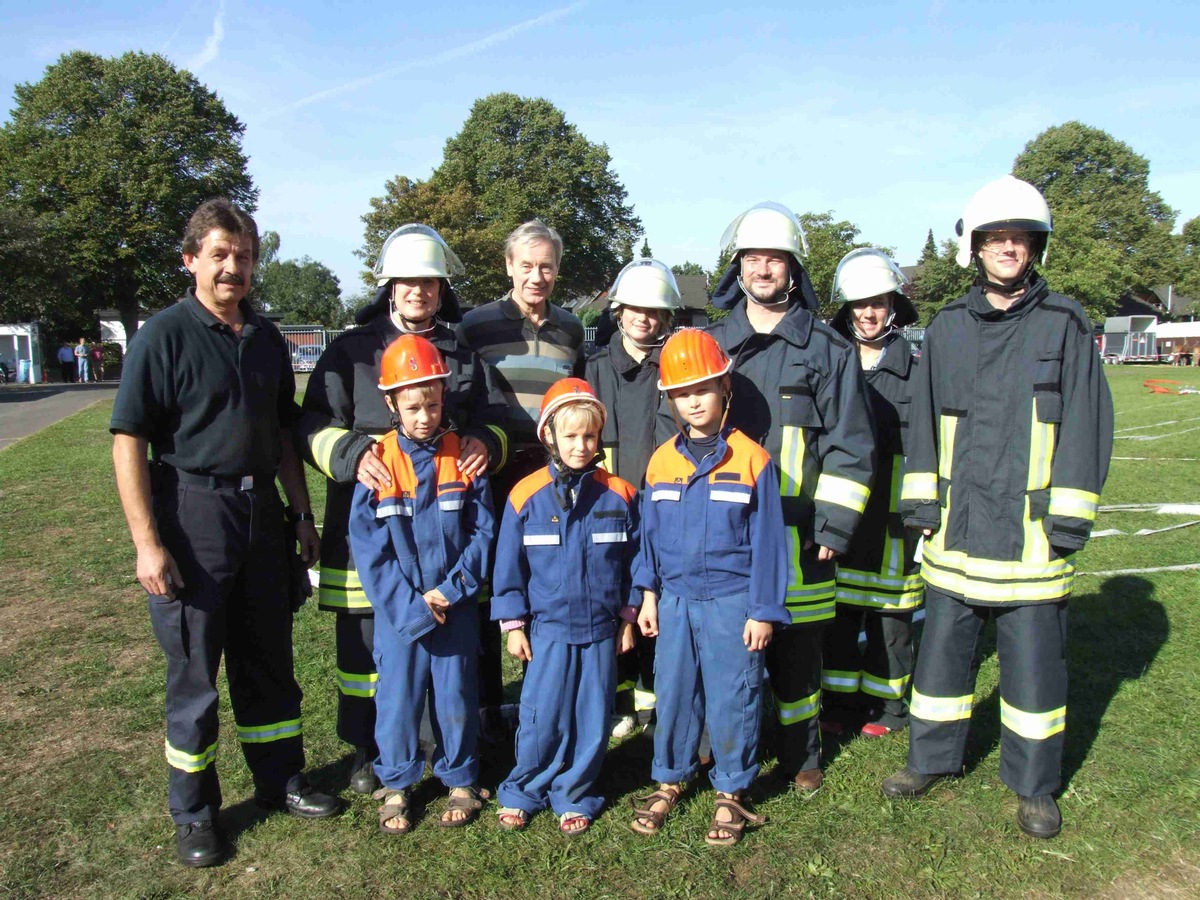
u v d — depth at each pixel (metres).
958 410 3.17
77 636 5.04
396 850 3.01
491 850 3.00
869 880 2.81
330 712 4.11
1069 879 2.81
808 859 2.92
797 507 3.29
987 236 3.09
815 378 3.29
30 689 4.31
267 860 2.97
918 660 3.34
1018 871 2.85
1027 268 3.09
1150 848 2.95
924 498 3.24
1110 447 3.00
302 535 3.38
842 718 4.02
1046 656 3.07
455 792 3.23
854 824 3.12
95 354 37.59
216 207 2.92
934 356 3.25
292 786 3.24
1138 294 66.44
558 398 3.06
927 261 57.47
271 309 74.31
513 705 4.11
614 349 3.66
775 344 3.36
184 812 2.95
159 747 3.73
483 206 49.41
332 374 3.38
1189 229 75.06
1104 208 63.47
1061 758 3.21
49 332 41.28
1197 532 7.27
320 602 3.41
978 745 3.72
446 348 3.43
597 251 53.06
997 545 3.09
